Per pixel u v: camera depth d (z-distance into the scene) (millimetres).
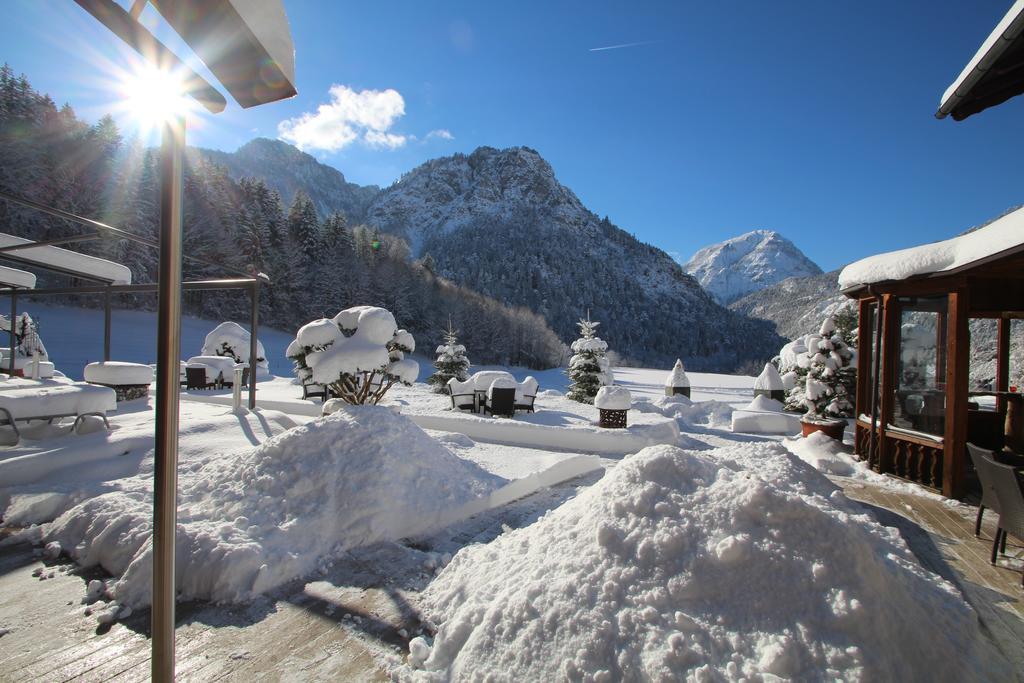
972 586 3037
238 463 3705
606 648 1858
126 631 2287
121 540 2818
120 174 37094
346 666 2100
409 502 3590
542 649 1922
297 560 2867
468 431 7648
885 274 5504
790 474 3926
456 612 2379
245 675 2023
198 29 1442
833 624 1852
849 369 9930
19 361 10680
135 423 5621
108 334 9586
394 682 2008
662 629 1886
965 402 4852
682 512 2324
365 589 2717
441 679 1993
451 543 3387
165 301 1460
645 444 7289
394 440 3975
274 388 12164
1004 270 4582
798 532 2158
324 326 5234
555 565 2297
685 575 2055
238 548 2729
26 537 3184
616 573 2127
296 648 2207
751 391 24094
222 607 2506
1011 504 3213
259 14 1461
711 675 1698
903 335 5703
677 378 15367
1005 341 6371
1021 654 2301
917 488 5234
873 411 5996
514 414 9906
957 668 1882
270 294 43438
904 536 3873
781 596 1945
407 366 5840
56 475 4051
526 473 4688
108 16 1240
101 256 34375
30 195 32594
